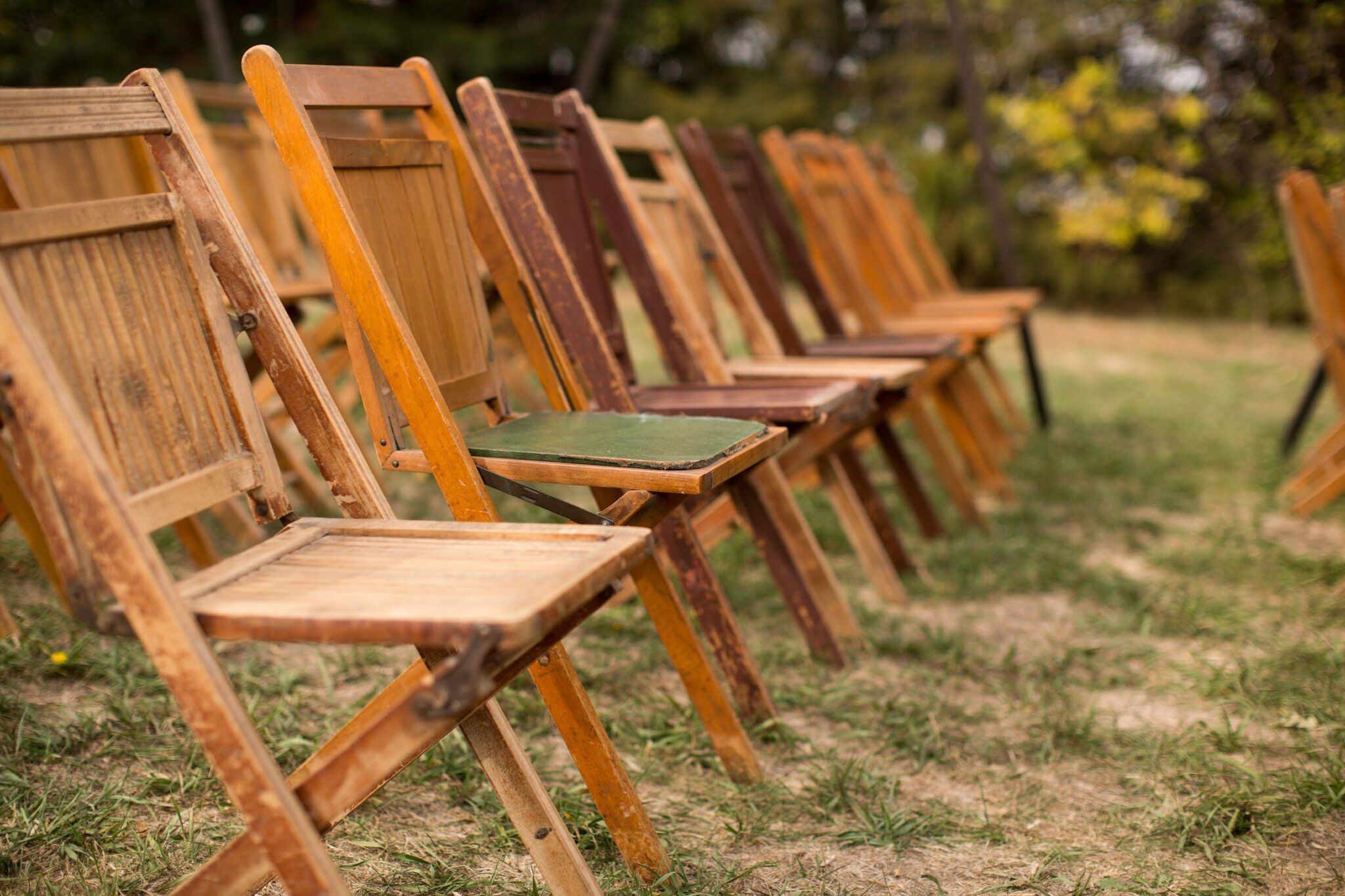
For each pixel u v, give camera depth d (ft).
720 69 63.62
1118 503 14.42
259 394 11.00
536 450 5.93
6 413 4.11
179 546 10.31
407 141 6.87
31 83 43.11
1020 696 8.48
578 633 9.26
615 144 10.05
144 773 6.52
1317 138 26.63
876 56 61.31
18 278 4.33
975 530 12.89
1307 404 16.44
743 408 7.49
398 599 4.17
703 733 7.60
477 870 5.88
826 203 15.15
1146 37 35.78
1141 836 6.55
